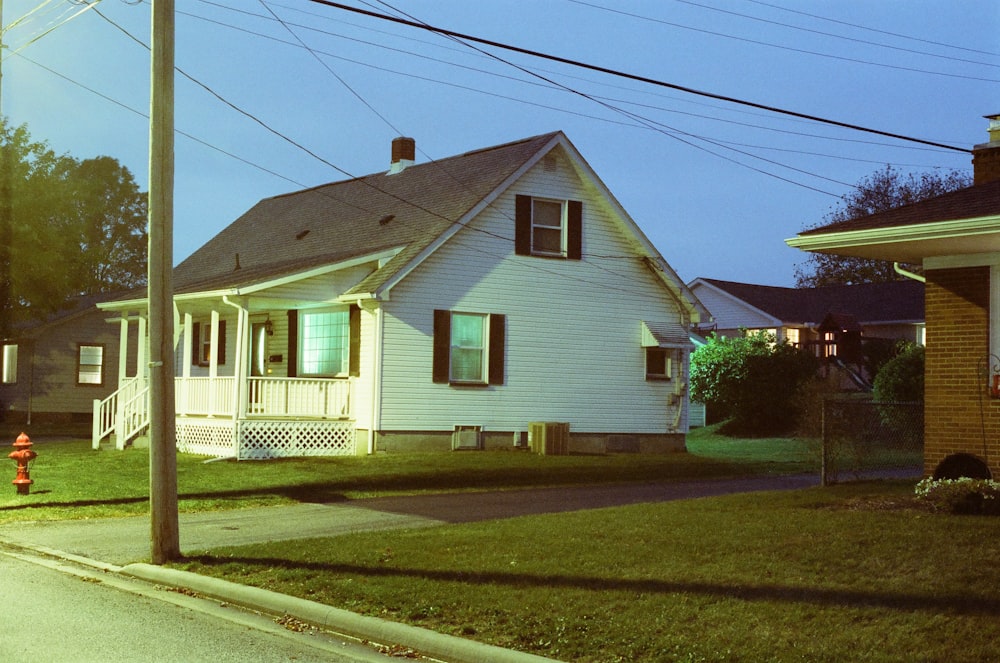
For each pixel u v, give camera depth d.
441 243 25.81
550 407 27.77
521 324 27.44
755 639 8.25
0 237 34.88
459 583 10.54
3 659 8.11
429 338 25.98
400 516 16.66
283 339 29.02
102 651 8.48
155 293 12.55
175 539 12.59
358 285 25.98
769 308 52.97
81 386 42.69
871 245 15.02
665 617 8.95
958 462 15.02
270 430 24.44
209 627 9.60
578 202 28.50
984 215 13.55
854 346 45.78
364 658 8.64
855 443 20.75
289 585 10.96
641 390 29.38
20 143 35.75
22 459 18.53
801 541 11.69
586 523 14.12
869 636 8.17
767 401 35.47
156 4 12.59
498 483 21.02
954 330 15.56
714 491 19.84
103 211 65.00
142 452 25.95
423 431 25.83
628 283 29.31
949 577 9.74
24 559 13.15
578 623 8.91
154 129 12.55
